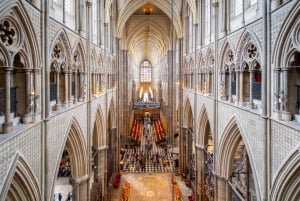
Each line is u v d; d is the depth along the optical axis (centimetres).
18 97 1277
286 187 1279
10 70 1114
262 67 1490
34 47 1277
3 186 972
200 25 3006
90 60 2377
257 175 1556
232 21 2095
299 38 1199
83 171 2183
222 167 2248
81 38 2084
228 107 2081
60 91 1783
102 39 3031
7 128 1084
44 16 1358
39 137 1325
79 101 2130
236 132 2028
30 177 1210
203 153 3077
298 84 1315
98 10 2833
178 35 4184
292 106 1326
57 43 1605
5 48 1062
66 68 1783
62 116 1642
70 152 2080
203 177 3070
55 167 1522
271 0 1398
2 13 993
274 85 1385
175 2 4053
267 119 1430
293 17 1188
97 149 3048
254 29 1616
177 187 3559
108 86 3491
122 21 4241
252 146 1634
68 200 2522
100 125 3000
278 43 1329
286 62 1297
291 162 1207
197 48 3134
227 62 2152
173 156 4797
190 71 3619
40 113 1345
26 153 1170
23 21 1162
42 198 1341
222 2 2205
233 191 2231
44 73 1370
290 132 1215
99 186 2948
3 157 977
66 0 1869
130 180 4034
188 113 3881
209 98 2608
